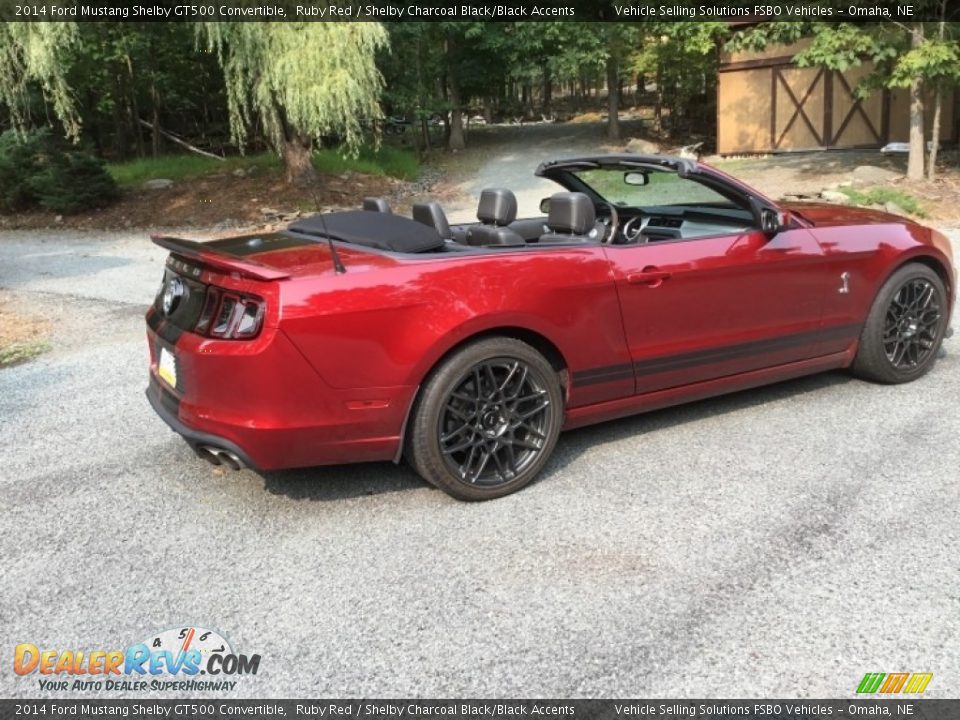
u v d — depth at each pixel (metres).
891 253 4.55
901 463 3.71
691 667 2.40
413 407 3.34
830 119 19.50
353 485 3.74
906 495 3.41
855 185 14.55
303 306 3.05
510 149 25.23
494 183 19.28
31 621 2.75
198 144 28.52
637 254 3.79
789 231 4.27
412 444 3.37
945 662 2.39
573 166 4.58
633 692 2.31
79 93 23.38
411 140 26.67
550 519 3.34
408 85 23.67
